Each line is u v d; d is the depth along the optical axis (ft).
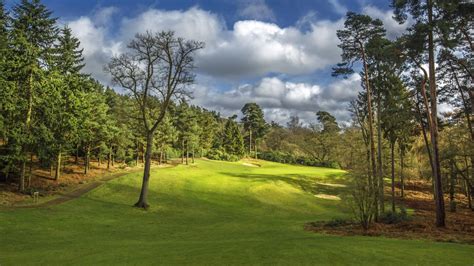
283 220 95.09
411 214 109.19
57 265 40.68
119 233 69.72
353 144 178.50
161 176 156.46
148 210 103.19
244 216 103.65
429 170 151.12
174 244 53.83
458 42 75.41
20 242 58.23
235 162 296.51
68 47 143.64
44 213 84.69
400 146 140.26
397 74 97.55
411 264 37.45
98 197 115.75
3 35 107.96
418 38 74.23
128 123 193.88
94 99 155.94
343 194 73.41
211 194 136.15
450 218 100.32
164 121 214.69
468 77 92.68
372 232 67.31
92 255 45.57
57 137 128.06
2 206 89.20
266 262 37.52
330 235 64.90
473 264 38.09
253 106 357.20
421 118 105.29
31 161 120.67
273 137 417.49
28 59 110.01
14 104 107.24
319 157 328.29
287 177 181.98
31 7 110.93
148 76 108.78
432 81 76.48
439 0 69.15
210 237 64.85
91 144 165.07
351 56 100.12
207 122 293.64
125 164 199.11
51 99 120.78
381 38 94.94
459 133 112.47
